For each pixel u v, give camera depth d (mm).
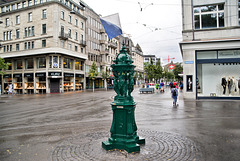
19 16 36094
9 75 37000
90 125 7047
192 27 16547
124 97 4449
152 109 11219
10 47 37438
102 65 49188
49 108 12367
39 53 32406
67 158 3869
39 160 3820
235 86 15945
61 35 33375
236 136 5391
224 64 16250
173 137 5266
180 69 61625
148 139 5074
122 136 4352
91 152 4164
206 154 4035
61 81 33156
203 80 16672
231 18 15703
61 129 6496
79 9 40250
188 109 11000
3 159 3904
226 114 9172
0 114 10383
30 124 7500
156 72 50688
